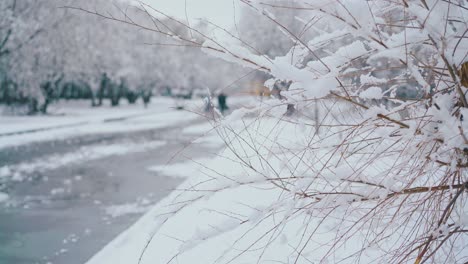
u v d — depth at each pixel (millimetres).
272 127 2109
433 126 1959
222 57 1881
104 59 45969
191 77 64062
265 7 1815
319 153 2270
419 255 2170
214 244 4371
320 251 3672
